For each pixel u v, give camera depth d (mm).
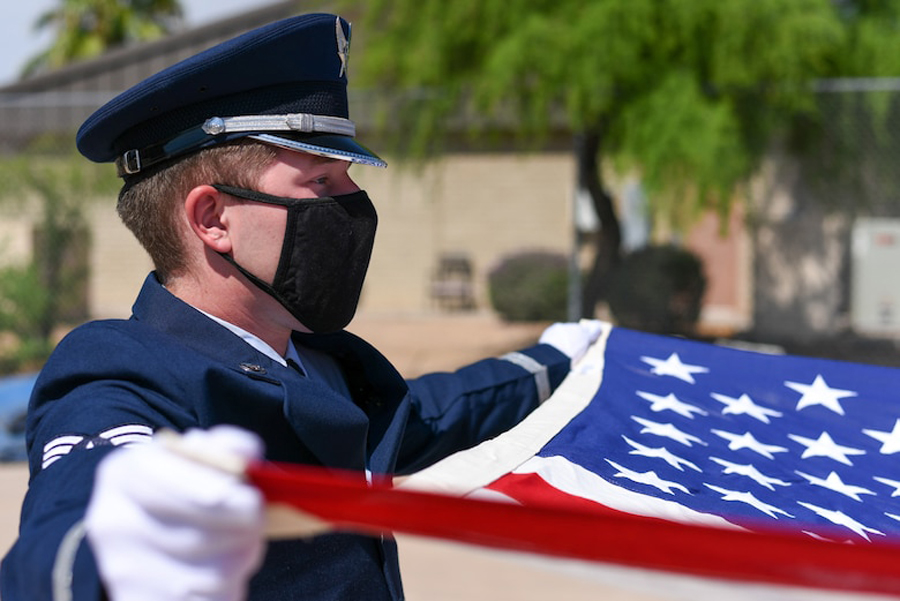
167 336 1184
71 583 698
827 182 10664
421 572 4020
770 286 12172
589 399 1646
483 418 1636
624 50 9336
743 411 1664
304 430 1165
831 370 1752
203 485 593
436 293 15781
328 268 1230
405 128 11086
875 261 10336
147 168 1237
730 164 9289
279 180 1209
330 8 11719
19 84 15141
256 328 1266
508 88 10000
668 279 11336
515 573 4012
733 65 9422
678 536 597
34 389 1125
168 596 603
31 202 11750
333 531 1192
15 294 10883
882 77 10133
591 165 10688
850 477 1451
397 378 1427
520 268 14008
